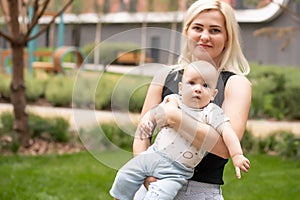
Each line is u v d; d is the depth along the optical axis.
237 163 3.12
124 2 23.88
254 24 21.52
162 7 19.19
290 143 11.24
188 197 3.31
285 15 20.48
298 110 15.84
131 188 3.30
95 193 7.80
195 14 3.41
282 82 16.75
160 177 3.24
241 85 3.36
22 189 7.86
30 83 17.58
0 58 21.56
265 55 21.44
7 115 11.77
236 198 7.84
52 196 7.56
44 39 29.67
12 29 10.49
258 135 12.59
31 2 14.30
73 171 8.98
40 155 10.28
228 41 3.45
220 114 3.19
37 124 11.33
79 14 24.20
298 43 20.67
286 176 9.23
